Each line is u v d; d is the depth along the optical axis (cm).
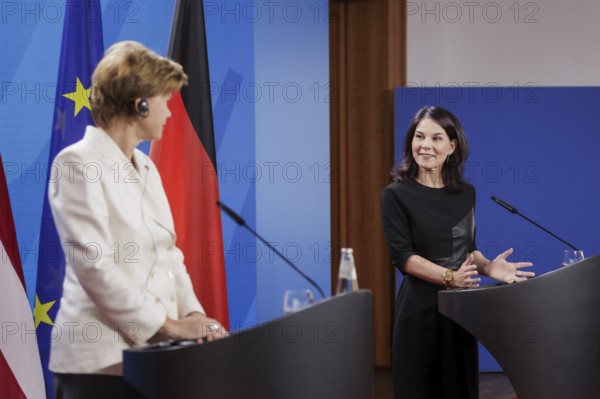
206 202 324
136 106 216
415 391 306
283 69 447
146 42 383
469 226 321
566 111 526
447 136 316
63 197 204
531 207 526
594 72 546
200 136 323
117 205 210
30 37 341
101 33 311
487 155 522
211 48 415
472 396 306
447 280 296
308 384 199
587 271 280
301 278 459
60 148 301
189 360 182
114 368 196
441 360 304
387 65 533
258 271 438
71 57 305
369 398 217
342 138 546
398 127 515
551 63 548
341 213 549
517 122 523
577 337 280
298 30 452
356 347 212
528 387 279
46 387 304
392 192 318
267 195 442
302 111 455
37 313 302
